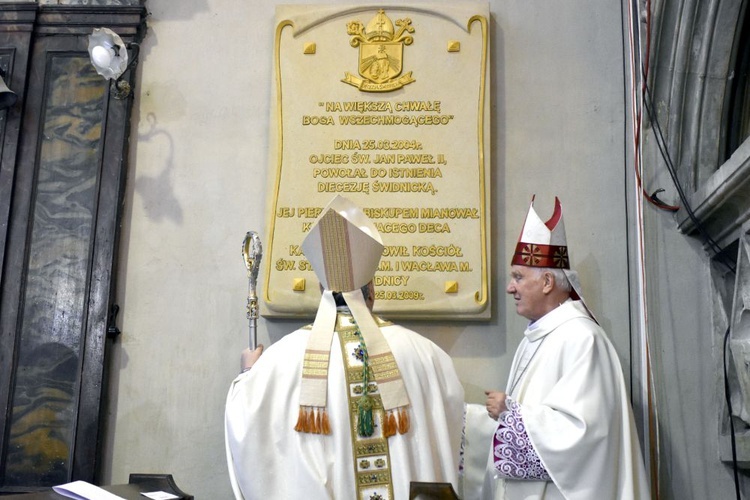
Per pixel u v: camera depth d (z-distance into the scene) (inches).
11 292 169.3
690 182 164.2
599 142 173.8
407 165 171.2
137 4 183.0
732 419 152.1
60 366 166.2
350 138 173.3
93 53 166.1
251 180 176.2
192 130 179.3
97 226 172.1
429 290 165.2
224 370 168.2
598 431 127.6
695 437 156.6
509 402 131.6
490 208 169.6
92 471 160.7
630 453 132.0
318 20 179.2
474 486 150.2
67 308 168.7
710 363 159.5
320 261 135.2
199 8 185.5
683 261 163.5
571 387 130.5
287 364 129.9
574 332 137.6
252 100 180.2
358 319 131.7
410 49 176.7
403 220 168.6
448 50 175.8
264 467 123.9
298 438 125.0
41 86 179.5
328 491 121.4
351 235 132.8
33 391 165.2
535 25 179.9
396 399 126.4
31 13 181.6
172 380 168.2
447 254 166.6
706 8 160.9
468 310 163.8
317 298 165.8
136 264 173.6
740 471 155.1
